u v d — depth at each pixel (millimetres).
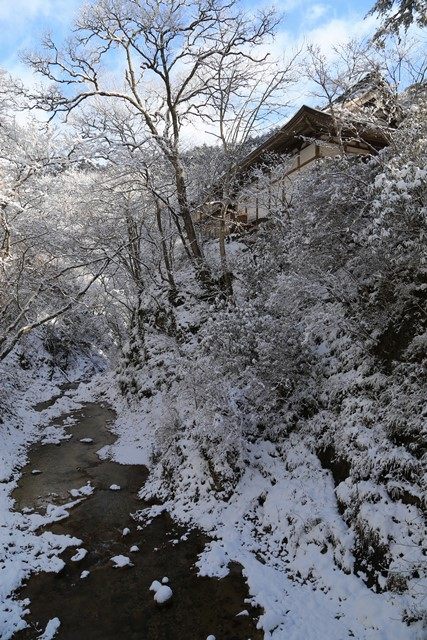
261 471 8695
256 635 5547
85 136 15477
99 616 6090
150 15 14328
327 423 8164
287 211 11719
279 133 14180
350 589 5773
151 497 9508
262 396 9305
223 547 7281
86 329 27000
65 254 16625
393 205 5660
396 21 9688
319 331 9148
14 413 14625
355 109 9102
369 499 6312
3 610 6105
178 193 16000
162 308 16953
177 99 15773
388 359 7613
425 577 5129
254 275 11969
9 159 14758
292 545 6922
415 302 7352
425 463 5922
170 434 10875
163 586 6434
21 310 14781
